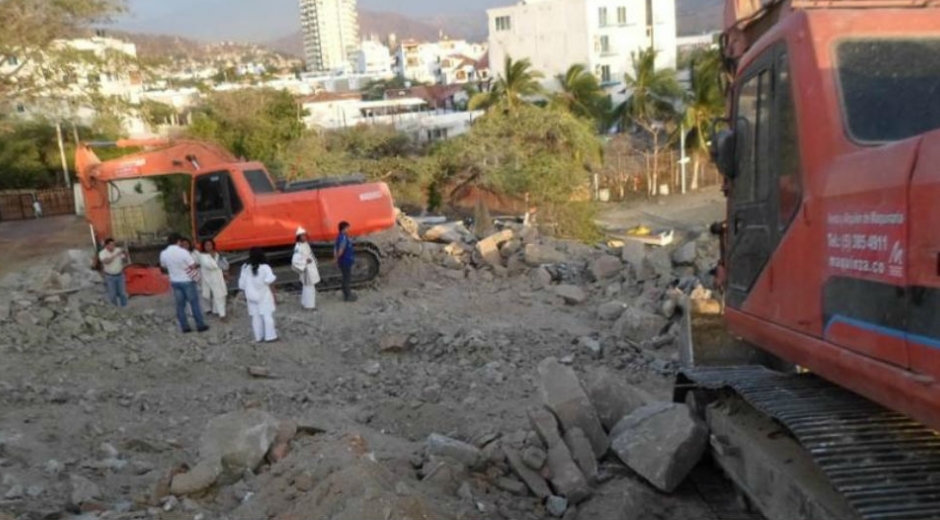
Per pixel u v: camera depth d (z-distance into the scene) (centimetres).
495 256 1902
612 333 1320
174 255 1323
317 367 1162
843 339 406
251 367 1130
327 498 517
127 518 548
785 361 550
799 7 489
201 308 1405
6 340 1254
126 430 845
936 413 331
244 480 608
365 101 7669
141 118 3544
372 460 577
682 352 766
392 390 1033
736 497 613
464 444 696
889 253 358
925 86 437
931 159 327
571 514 613
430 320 1411
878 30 455
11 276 1950
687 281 1518
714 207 4738
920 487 384
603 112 5578
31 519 554
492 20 7594
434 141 5138
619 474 663
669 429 650
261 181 1669
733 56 670
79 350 1220
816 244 439
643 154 5459
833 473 395
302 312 1499
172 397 1004
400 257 1833
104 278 1530
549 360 766
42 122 4538
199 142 1717
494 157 3897
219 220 1630
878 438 420
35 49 2638
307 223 1638
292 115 4728
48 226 3503
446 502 584
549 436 684
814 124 445
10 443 744
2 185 4544
